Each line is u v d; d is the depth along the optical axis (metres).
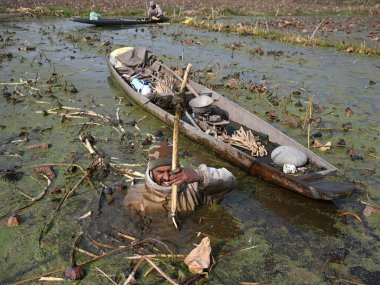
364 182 5.25
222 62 11.88
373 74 10.91
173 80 8.31
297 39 15.37
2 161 5.52
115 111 7.50
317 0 35.53
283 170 5.12
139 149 5.99
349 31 18.97
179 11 23.33
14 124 6.75
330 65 11.91
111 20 17.80
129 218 4.24
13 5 21.69
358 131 6.94
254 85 9.20
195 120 6.59
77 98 8.13
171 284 3.50
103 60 11.35
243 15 25.47
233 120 7.07
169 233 4.05
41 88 8.66
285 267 3.76
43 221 4.29
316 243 4.10
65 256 3.80
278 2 33.28
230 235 4.13
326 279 3.63
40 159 5.59
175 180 3.84
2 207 4.52
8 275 3.57
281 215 4.51
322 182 4.66
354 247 4.05
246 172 5.41
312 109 7.93
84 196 4.72
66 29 16.75
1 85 8.72
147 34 16.45
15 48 12.45
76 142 6.14
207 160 5.79
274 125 7.16
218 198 4.39
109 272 3.61
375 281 3.61
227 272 3.67
